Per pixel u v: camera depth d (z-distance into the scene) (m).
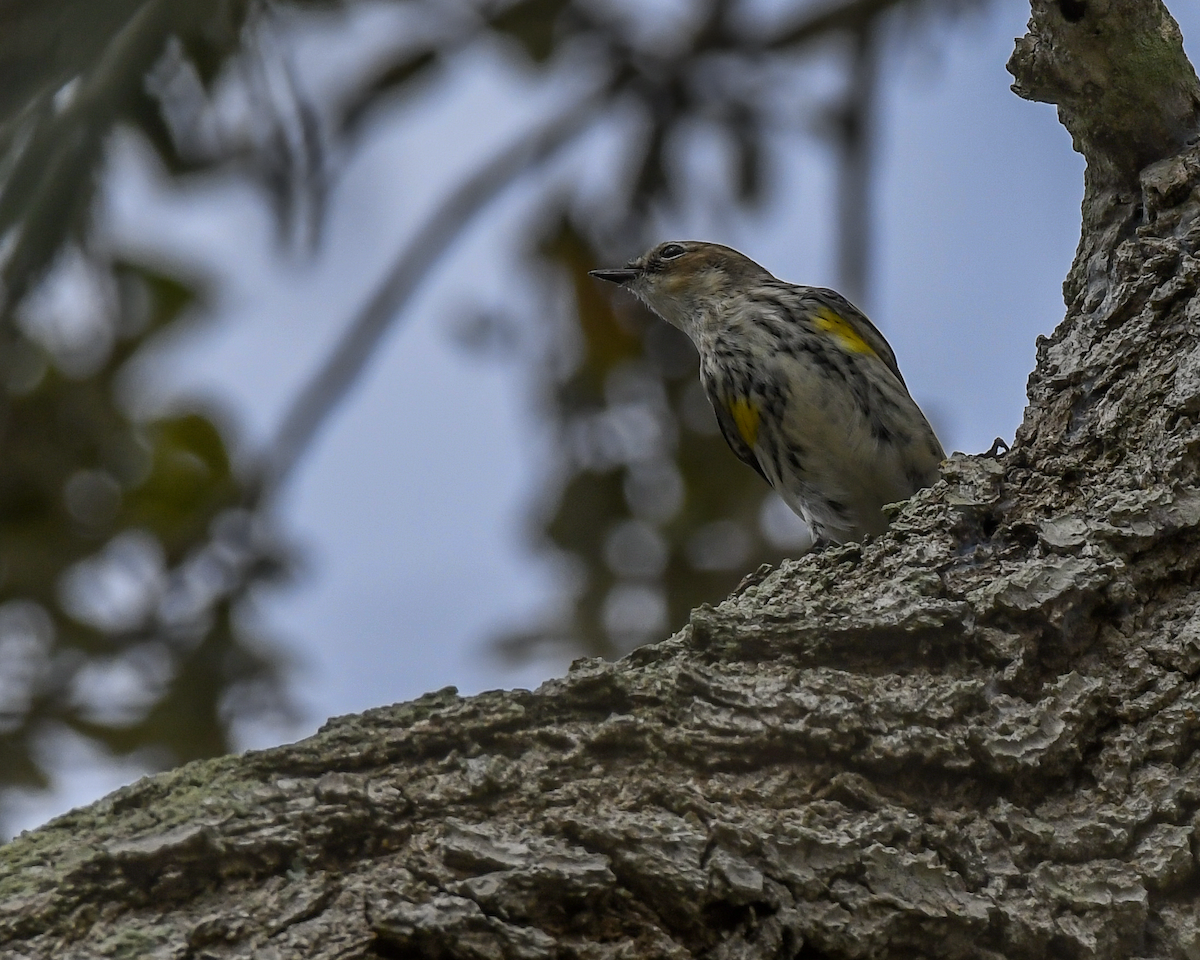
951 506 6.09
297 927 4.38
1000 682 5.29
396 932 4.32
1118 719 5.21
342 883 4.50
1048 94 7.32
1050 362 6.89
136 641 12.51
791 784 4.91
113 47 3.84
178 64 4.14
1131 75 7.08
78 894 4.40
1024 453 6.41
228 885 4.50
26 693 12.43
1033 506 6.11
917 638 5.35
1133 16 7.00
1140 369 6.43
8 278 3.62
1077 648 5.41
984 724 5.10
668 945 4.47
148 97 3.93
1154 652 5.36
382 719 4.88
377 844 4.61
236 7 5.28
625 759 4.88
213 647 12.47
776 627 5.33
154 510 12.36
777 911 4.52
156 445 12.34
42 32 3.79
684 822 4.64
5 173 3.66
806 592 5.96
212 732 12.52
